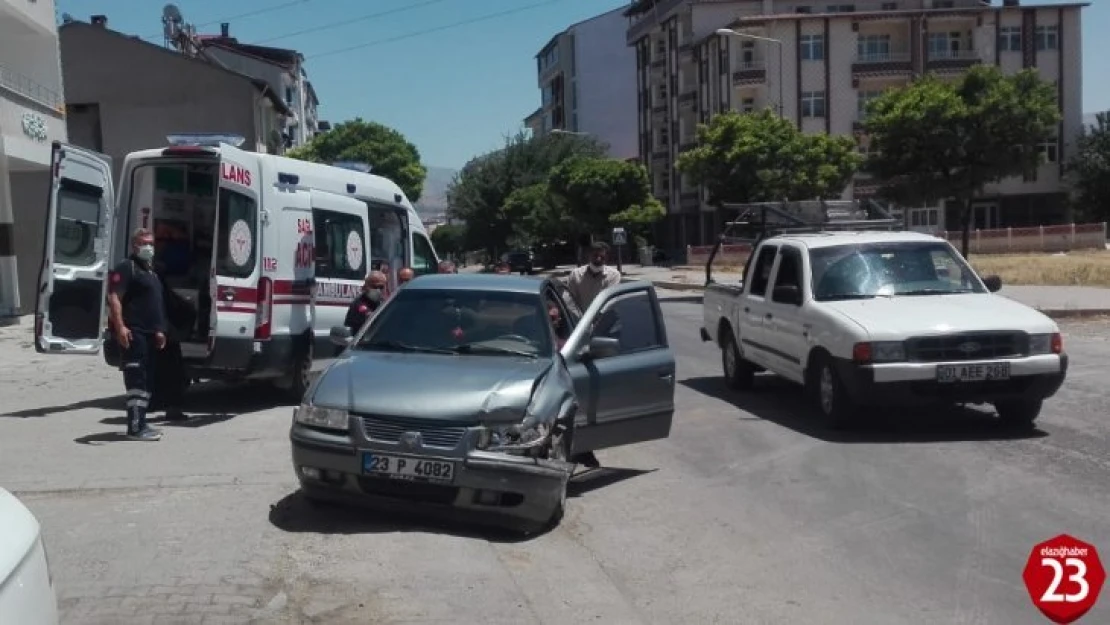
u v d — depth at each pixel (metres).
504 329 8.05
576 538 7.12
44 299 11.04
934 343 9.80
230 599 5.49
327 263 13.18
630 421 8.73
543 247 66.88
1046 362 9.84
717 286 14.35
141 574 5.80
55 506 7.16
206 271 11.71
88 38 39.06
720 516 7.68
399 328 8.16
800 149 44.47
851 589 6.14
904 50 59.78
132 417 9.81
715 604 5.91
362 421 6.78
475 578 5.98
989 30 59.84
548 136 73.06
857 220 14.28
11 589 3.33
